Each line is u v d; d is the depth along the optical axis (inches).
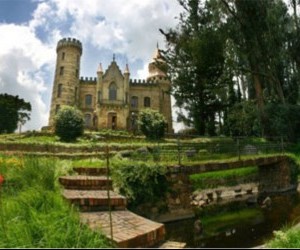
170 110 2541.8
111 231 197.6
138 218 259.0
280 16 1088.2
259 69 1107.3
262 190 737.0
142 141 1291.8
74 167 413.4
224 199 604.4
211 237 334.0
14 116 2149.4
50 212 222.4
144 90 2492.6
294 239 213.6
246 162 601.3
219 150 674.8
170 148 599.5
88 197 280.7
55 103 2299.5
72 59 2397.9
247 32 1030.4
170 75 1528.1
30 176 311.6
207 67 1317.7
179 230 368.5
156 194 413.1
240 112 1364.4
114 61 2427.4
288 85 1268.5
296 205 514.0
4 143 993.5
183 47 1320.1
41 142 1047.6
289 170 735.1
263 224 386.0
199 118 1498.5
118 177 388.2
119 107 2292.1
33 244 176.2
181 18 1339.8
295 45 1109.1
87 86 2423.7
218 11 1081.4
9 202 242.5
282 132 1030.4
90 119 2358.5
